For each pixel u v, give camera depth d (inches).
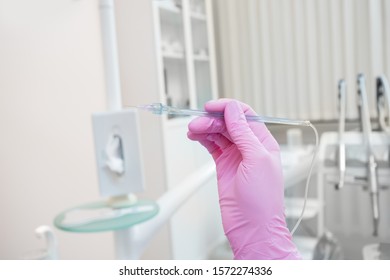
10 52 53.4
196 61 76.0
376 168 58.2
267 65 69.7
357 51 64.0
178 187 42.0
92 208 37.9
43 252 44.4
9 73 53.4
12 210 53.7
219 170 27.4
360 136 60.1
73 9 61.4
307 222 58.2
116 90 38.3
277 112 69.7
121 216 35.1
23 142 55.1
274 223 25.1
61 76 59.8
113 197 37.9
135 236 35.2
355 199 57.8
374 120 63.2
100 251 65.2
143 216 35.1
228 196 26.0
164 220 38.8
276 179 25.3
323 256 51.5
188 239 72.5
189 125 26.2
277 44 68.5
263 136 27.0
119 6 67.9
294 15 66.8
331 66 65.8
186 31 74.3
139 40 67.1
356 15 63.4
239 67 72.1
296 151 58.3
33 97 56.2
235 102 25.8
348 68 64.6
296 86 68.1
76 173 62.1
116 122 36.6
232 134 25.3
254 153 24.8
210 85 74.4
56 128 59.2
